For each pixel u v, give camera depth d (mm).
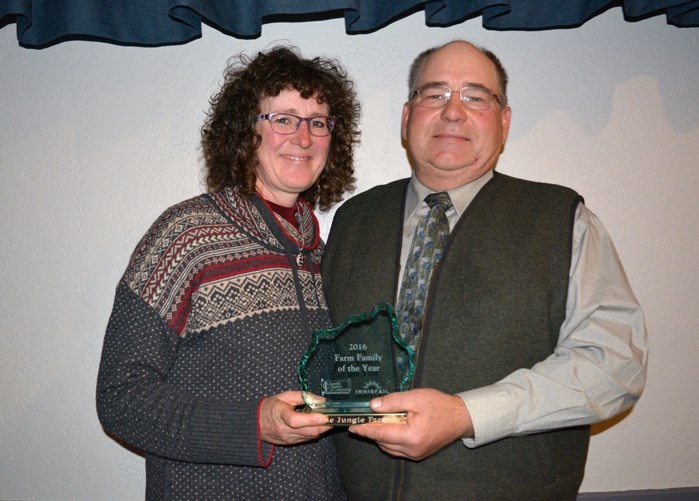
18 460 1866
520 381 1190
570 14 1680
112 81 1839
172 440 1154
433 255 1344
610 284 1287
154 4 1667
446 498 1229
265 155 1327
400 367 1243
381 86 1855
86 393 1869
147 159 1845
